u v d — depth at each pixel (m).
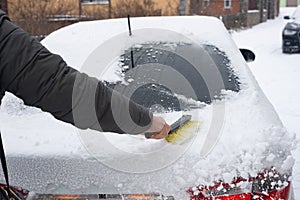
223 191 2.00
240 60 3.16
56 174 2.10
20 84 1.59
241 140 2.13
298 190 4.13
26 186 2.13
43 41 3.55
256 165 2.03
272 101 8.03
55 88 1.60
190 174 2.01
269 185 2.06
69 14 15.34
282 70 11.38
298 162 4.78
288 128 6.30
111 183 2.06
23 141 2.25
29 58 1.58
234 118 2.39
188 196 2.01
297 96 8.35
